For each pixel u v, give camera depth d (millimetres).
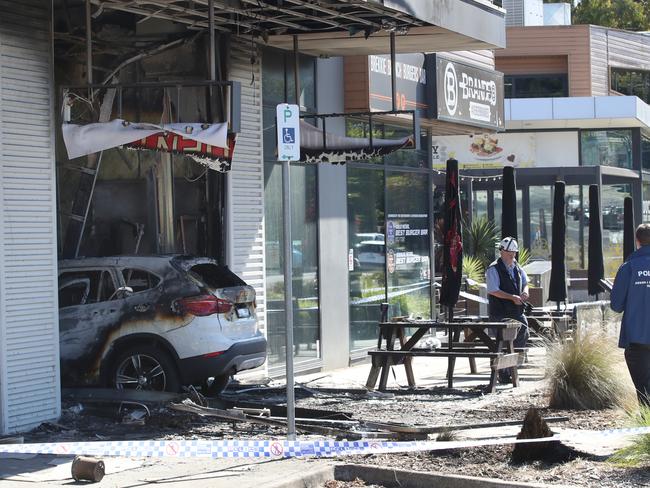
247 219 16688
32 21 11961
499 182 38062
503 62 43688
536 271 29062
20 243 11750
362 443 9945
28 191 11883
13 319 11633
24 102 11852
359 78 19438
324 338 18953
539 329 18812
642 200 42688
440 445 9836
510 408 13594
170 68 15664
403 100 20672
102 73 15234
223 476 9539
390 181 21766
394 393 15375
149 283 13664
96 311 13680
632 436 10094
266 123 17391
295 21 15828
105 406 12703
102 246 15906
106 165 15945
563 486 8844
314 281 18844
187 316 13367
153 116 15484
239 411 11938
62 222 15180
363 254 20641
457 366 19609
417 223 23016
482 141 39875
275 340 17500
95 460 9430
